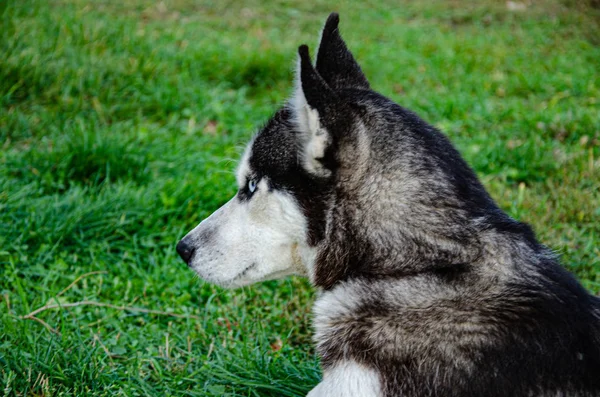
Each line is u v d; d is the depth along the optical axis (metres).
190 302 4.75
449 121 7.21
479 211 3.10
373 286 3.05
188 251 3.57
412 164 3.10
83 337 4.26
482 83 8.14
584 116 6.92
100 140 5.92
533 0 11.53
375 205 3.09
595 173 6.05
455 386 2.80
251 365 4.04
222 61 8.22
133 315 4.61
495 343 2.81
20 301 4.55
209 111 7.20
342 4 11.41
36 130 6.52
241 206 3.46
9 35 7.68
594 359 2.81
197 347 4.30
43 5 9.20
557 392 2.76
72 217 5.15
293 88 3.32
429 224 3.03
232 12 10.75
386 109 3.22
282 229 3.31
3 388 3.70
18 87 7.00
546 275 2.98
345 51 3.53
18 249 4.91
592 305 3.04
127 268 5.07
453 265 2.98
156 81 7.57
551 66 8.67
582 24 10.40
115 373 3.93
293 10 10.99
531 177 6.21
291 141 3.22
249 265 3.44
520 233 3.09
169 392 3.87
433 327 2.89
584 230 5.34
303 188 3.19
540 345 2.79
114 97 7.12
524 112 7.18
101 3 10.31
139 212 5.32
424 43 9.50
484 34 10.09
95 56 7.68
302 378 3.96
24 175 5.71
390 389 2.86
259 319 4.57
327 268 3.22
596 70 8.53
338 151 3.10
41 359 3.88
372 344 2.93
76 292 4.76
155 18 10.08
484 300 2.90
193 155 6.22
